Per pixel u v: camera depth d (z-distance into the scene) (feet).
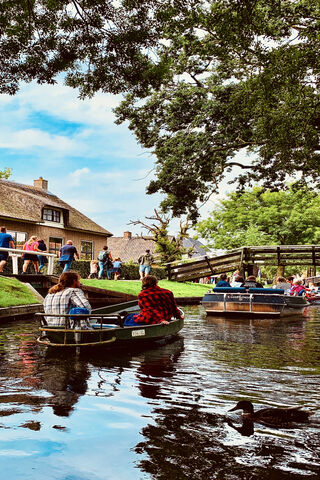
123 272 100.78
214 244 136.77
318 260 94.73
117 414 13.43
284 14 43.19
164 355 23.82
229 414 13.65
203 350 25.79
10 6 29.60
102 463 10.06
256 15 31.48
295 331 35.96
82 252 127.13
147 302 26.86
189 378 18.44
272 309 48.73
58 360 21.44
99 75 33.04
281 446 11.26
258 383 17.72
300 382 17.95
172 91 59.82
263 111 37.19
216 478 9.48
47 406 14.03
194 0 30.68
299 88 35.42
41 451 10.63
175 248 119.24
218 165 65.67
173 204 63.36
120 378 18.12
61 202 133.18
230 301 50.37
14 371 18.89
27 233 106.01
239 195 73.05
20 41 31.17
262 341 29.81
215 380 18.15
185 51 54.19
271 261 98.22
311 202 131.75
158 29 31.24
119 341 23.97
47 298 24.47
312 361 22.48
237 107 41.65
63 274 24.61
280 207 132.98
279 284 57.36
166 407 14.26
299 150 41.06
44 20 30.71
